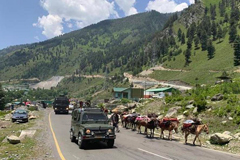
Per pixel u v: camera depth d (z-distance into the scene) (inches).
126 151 533.3
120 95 3063.5
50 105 3346.5
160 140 727.1
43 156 465.1
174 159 462.9
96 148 562.3
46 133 794.8
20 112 1280.8
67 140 668.7
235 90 1103.0
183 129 686.5
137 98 2608.3
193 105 1030.4
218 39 7844.5
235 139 661.9
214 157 500.7
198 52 7445.9
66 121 1242.0
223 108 882.8
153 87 4124.0
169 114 1088.2
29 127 969.5
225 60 5521.7
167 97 1332.4
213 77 4475.9
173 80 5590.6
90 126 551.2
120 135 820.6
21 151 513.0
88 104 1553.9
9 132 876.0
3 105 3922.2
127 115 1080.2
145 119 834.2
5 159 442.9
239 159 492.7
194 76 5251.0
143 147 591.8
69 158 452.1
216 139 669.3
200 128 646.5
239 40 4867.1
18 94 7839.6
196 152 549.0
